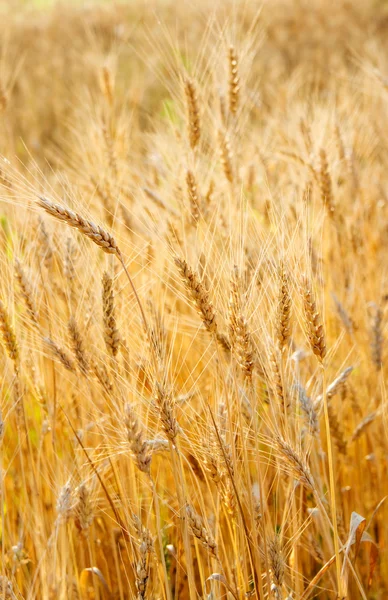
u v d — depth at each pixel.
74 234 1.99
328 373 2.08
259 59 7.34
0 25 10.40
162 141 2.28
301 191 2.21
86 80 7.22
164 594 1.85
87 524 1.92
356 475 2.12
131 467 1.92
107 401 1.94
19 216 2.06
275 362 1.84
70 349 1.89
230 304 1.80
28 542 2.02
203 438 1.85
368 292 2.31
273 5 9.94
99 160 2.32
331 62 6.59
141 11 9.05
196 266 1.83
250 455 1.99
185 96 2.09
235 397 1.86
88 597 2.04
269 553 1.84
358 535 1.90
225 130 2.15
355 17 9.80
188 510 1.81
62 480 1.97
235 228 1.87
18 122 6.53
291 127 2.47
